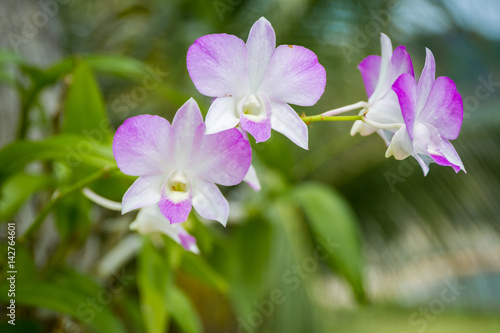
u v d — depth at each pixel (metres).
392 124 0.42
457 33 1.18
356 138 1.13
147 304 0.54
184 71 1.19
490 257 1.16
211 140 0.41
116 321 0.53
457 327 1.51
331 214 0.60
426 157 0.43
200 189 0.41
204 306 1.01
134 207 0.41
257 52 0.41
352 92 1.20
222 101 0.41
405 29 1.19
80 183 0.47
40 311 0.59
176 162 0.41
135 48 1.30
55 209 0.54
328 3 1.12
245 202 0.73
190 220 0.53
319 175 1.18
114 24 1.35
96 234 0.73
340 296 1.38
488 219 1.12
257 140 0.40
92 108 0.54
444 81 0.41
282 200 0.67
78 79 0.53
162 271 0.55
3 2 0.72
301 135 0.41
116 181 0.52
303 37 1.17
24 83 0.72
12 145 0.49
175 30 1.27
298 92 0.42
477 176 1.11
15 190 0.52
